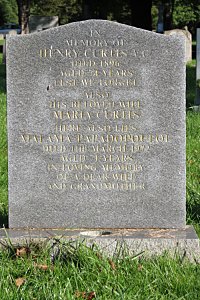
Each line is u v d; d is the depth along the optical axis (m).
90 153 6.42
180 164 6.40
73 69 6.36
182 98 6.34
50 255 5.97
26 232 6.34
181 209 6.44
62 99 6.38
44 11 49.53
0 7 66.50
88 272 5.56
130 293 5.26
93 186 6.45
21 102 6.39
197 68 14.66
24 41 6.34
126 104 6.37
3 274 5.58
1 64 28.08
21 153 6.43
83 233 6.29
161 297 5.22
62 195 6.47
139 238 6.04
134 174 6.43
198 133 11.57
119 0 38.56
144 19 32.53
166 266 5.75
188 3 41.84
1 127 11.32
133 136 6.39
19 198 6.48
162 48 6.30
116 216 6.47
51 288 5.34
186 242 6.00
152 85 6.34
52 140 6.42
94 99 6.38
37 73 6.36
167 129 6.37
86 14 35.28
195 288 5.38
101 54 6.34
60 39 6.34
